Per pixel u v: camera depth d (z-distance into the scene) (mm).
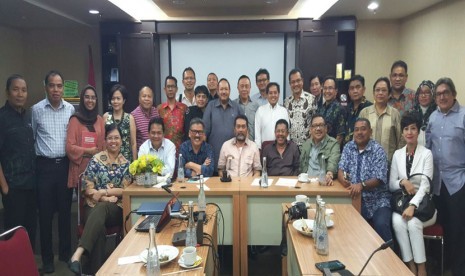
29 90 6129
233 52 5883
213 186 2863
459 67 3986
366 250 1822
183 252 1728
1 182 2861
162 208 2344
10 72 5824
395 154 2908
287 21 5477
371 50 5766
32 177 2988
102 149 3232
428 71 4742
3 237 1617
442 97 2830
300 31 5391
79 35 6039
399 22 5664
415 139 2795
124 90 3438
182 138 3855
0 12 4742
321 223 1821
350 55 5645
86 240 2559
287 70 5867
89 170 2918
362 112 3289
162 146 3236
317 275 1586
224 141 3662
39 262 3234
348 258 1738
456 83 4055
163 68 5965
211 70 5934
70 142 3064
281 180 3035
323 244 1777
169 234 2066
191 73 4137
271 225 2797
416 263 2650
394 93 3453
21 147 2896
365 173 2859
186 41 5895
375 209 2861
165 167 3152
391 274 1586
